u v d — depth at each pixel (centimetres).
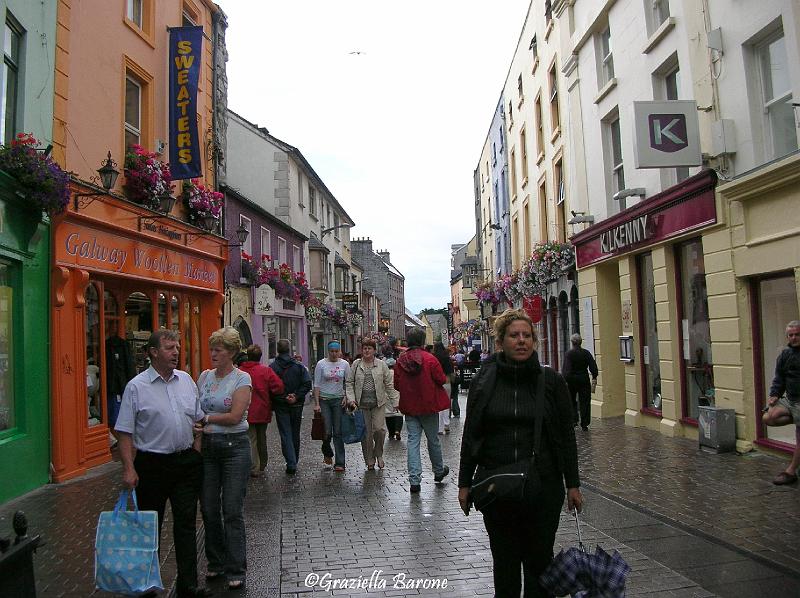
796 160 825
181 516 474
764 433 953
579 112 1662
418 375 836
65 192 873
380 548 589
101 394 1102
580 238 1623
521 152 2633
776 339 936
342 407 995
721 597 448
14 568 330
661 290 1225
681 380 1190
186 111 1384
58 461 917
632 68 1334
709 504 683
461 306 7231
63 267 959
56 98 982
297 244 2878
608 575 340
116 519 421
